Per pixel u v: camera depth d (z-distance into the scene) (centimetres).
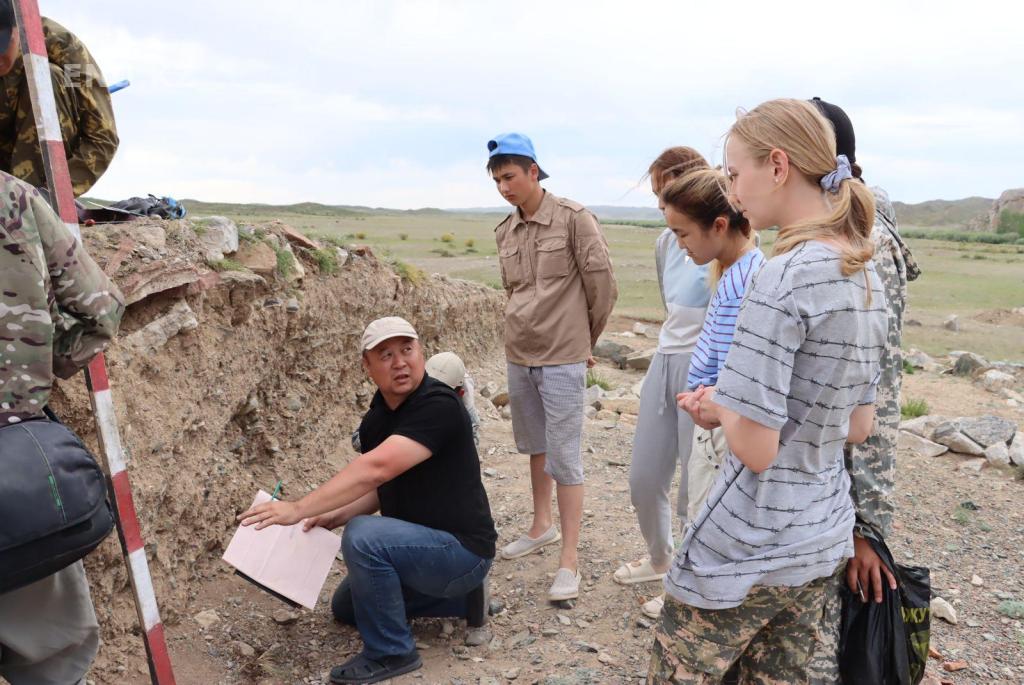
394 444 299
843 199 181
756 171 188
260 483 439
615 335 1423
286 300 454
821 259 177
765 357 177
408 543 304
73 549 185
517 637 346
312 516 296
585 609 373
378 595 303
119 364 308
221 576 376
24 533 173
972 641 362
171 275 341
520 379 402
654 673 215
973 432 692
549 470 390
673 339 344
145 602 248
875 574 229
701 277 331
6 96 304
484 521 327
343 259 565
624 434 712
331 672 307
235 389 403
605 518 488
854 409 213
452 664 323
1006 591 417
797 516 191
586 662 328
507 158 368
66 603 211
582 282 383
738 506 193
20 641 202
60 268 194
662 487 366
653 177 345
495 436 656
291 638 340
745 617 199
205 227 395
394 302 645
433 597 350
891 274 230
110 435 238
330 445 522
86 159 330
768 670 213
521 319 385
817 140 183
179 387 354
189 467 361
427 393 310
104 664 291
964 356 1192
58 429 190
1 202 177
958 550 473
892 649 234
